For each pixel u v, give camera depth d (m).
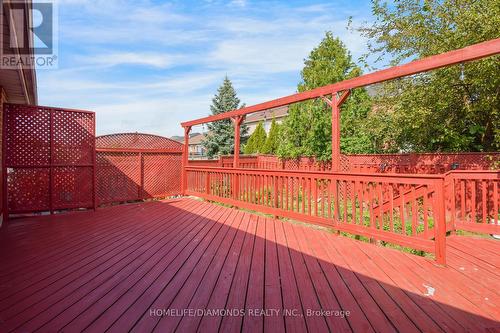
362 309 2.19
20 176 5.64
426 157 7.03
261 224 5.04
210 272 2.90
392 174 3.60
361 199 4.00
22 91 5.63
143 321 2.02
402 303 2.28
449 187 4.66
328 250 3.60
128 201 7.66
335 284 2.63
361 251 3.56
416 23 7.20
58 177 6.03
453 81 6.18
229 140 24.64
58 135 6.02
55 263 3.14
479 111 6.48
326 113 9.98
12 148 5.54
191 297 2.37
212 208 6.65
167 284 2.62
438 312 2.15
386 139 8.46
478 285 2.62
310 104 10.34
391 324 1.99
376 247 3.72
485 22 5.29
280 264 3.12
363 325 1.98
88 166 6.35
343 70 10.84
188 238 4.14
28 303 2.27
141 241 3.99
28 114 5.69
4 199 5.32
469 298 2.37
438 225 3.14
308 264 3.12
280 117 23.45
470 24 5.55
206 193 7.68
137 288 2.54
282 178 5.36
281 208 5.32
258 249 3.64
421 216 5.89
